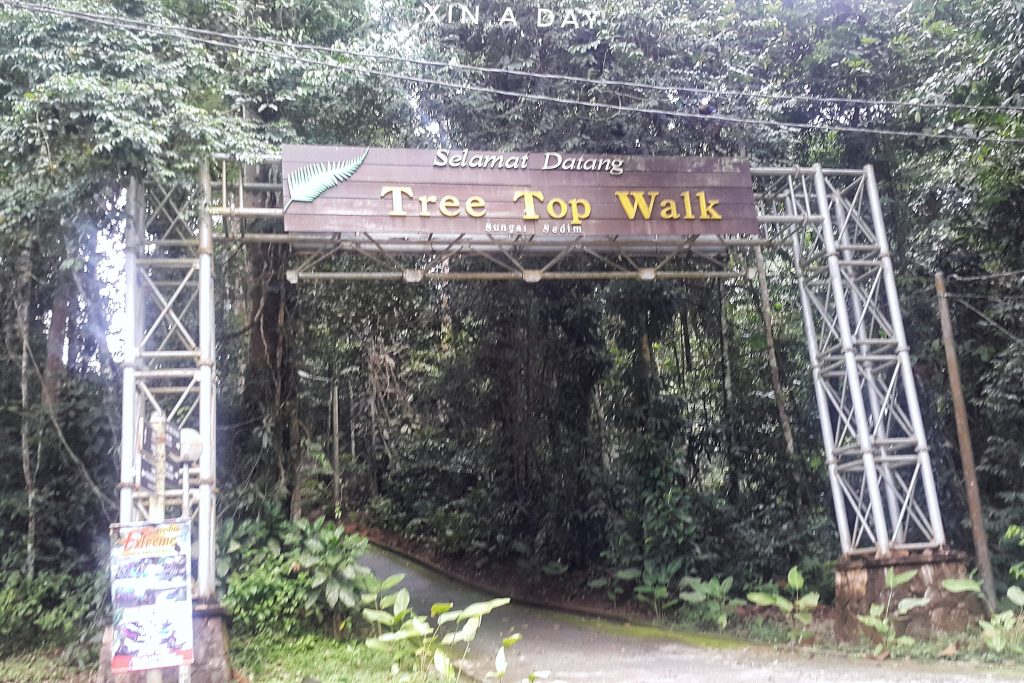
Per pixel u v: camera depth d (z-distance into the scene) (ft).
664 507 43.83
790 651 33.32
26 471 36.14
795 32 45.24
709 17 46.21
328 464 86.63
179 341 38.73
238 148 32.24
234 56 38.37
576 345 50.11
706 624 39.47
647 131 44.45
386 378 67.46
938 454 42.14
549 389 51.60
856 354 36.88
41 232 33.83
